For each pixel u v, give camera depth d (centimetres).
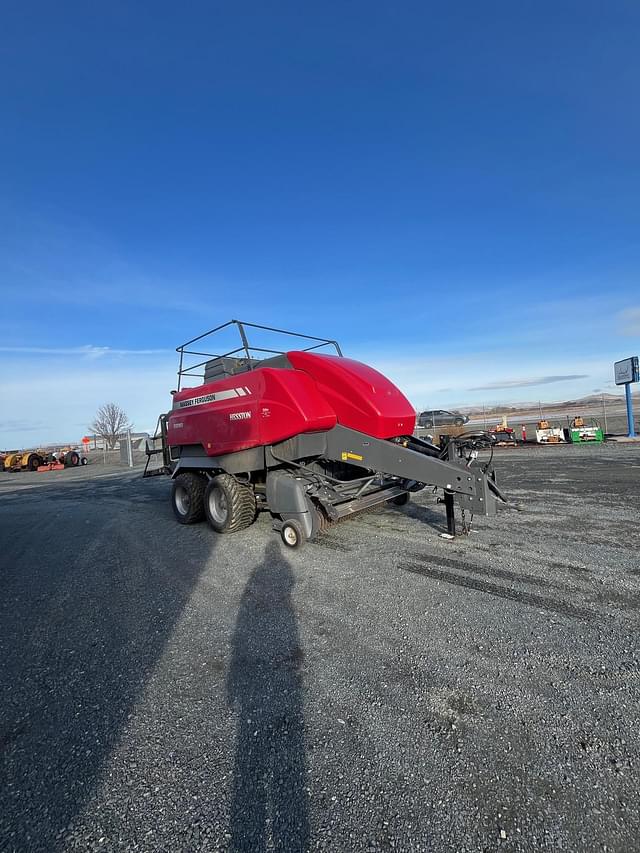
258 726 234
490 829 170
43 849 170
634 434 1947
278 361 616
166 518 816
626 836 165
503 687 255
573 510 671
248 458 605
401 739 219
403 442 604
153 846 170
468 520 625
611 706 236
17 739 234
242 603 395
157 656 314
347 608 370
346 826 175
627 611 340
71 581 493
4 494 1453
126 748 224
